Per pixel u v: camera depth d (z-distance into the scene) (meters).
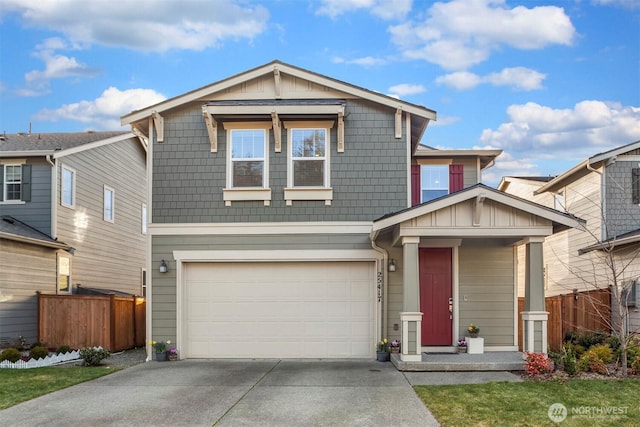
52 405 7.36
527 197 20.66
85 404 7.38
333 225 11.41
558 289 17.98
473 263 11.51
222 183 11.56
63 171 15.11
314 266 11.56
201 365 10.55
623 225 14.38
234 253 11.45
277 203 11.49
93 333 12.92
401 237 9.91
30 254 13.66
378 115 11.63
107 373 9.73
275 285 11.56
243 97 11.78
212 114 11.20
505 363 9.37
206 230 11.48
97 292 15.99
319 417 6.60
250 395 7.79
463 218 9.75
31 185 14.66
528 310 9.70
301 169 11.56
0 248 12.60
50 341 13.06
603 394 7.47
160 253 11.52
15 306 13.00
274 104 11.23
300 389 8.14
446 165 13.57
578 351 10.58
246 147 11.65
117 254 18.80
